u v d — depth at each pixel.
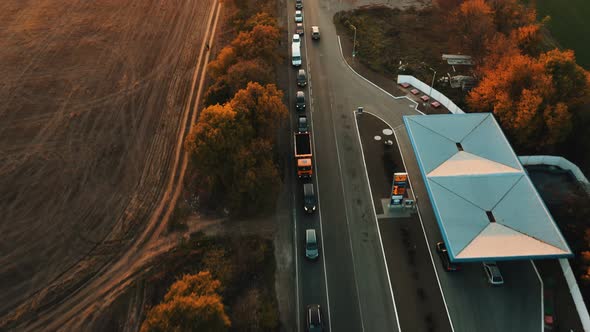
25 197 64.19
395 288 51.28
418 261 54.00
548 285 50.53
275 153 68.56
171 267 53.53
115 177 66.94
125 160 69.69
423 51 90.19
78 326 49.34
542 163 65.06
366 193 62.94
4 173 67.88
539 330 46.66
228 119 57.06
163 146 71.94
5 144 73.00
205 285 44.22
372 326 47.88
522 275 51.62
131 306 50.81
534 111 60.47
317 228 58.44
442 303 49.59
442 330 47.12
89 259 56.03
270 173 56.91
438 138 62.16
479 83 75.12
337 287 51.62
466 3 84.38
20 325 49.69
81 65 90.88
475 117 65.12
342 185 64.19
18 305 51.47
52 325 49.50
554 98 62.84
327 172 66.25
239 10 99.75
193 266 53.62
